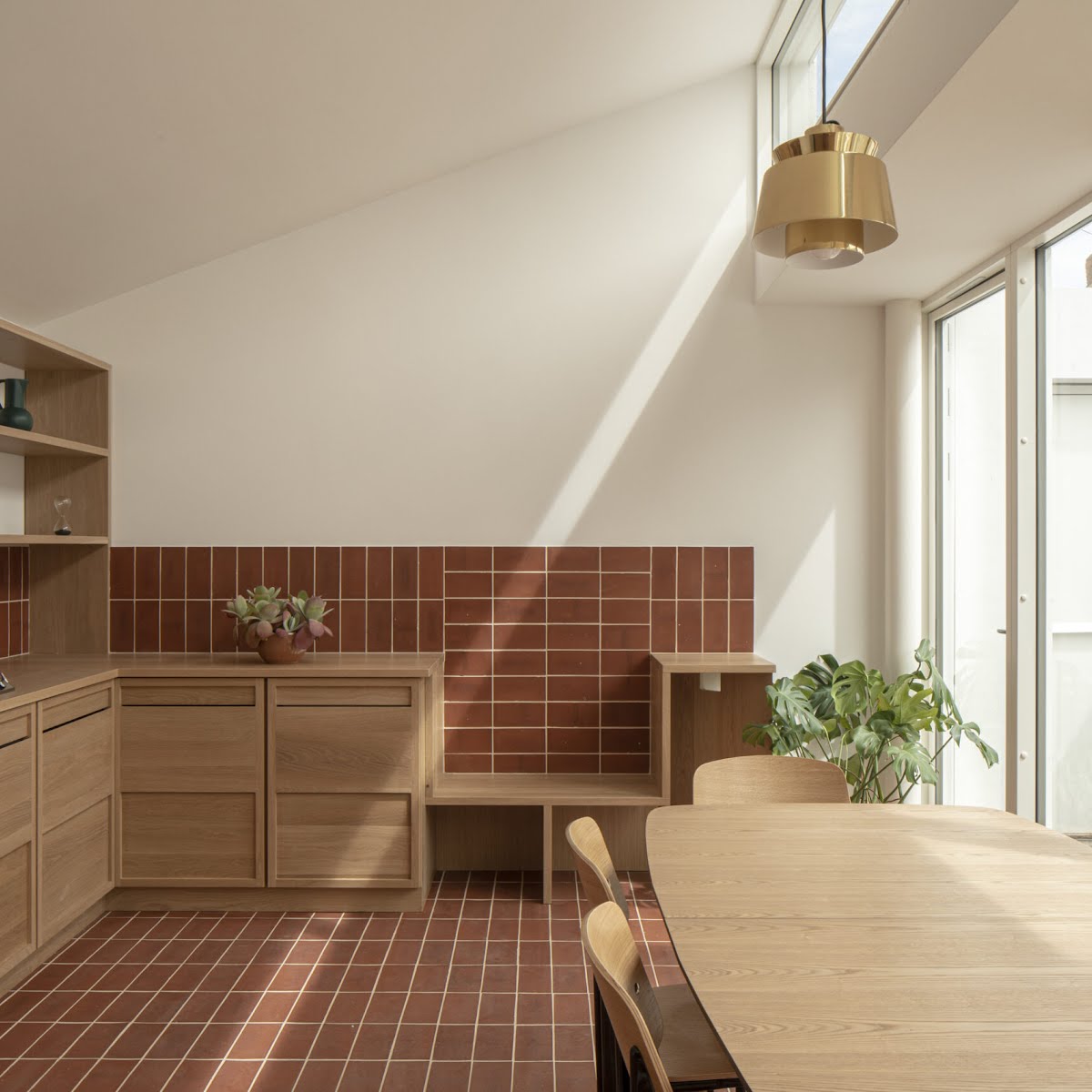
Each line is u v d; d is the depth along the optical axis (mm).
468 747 3992
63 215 3193
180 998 2814
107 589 3982
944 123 2420
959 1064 1207
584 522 4020
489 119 3654
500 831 4000
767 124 4008
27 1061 2469
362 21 2768
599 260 4031
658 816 2340
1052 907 1740
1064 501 3092
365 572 4000
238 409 4004
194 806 3490
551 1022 2678
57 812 3082
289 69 2881
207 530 4004
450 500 4012
